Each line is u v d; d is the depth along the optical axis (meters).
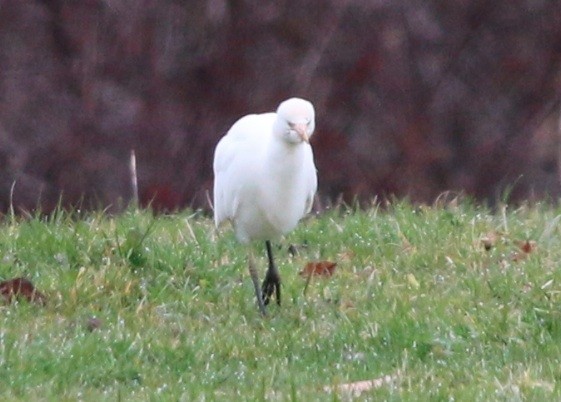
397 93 26.41
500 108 27.06
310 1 26.42
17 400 8.66
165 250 11.84
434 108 26.56
